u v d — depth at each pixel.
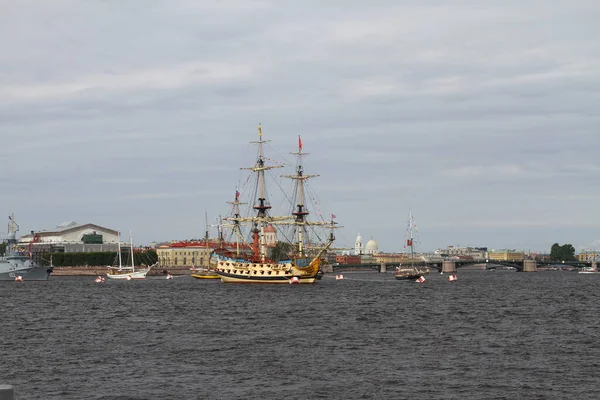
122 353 95.88
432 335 113.31
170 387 75.75
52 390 74.81
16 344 105.31
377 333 115.56
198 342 105.19
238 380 79.00
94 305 179.50
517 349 99.31
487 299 199.38
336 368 85.38
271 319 138.38
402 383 77.69
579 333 116.56
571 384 77.69
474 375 81.75
